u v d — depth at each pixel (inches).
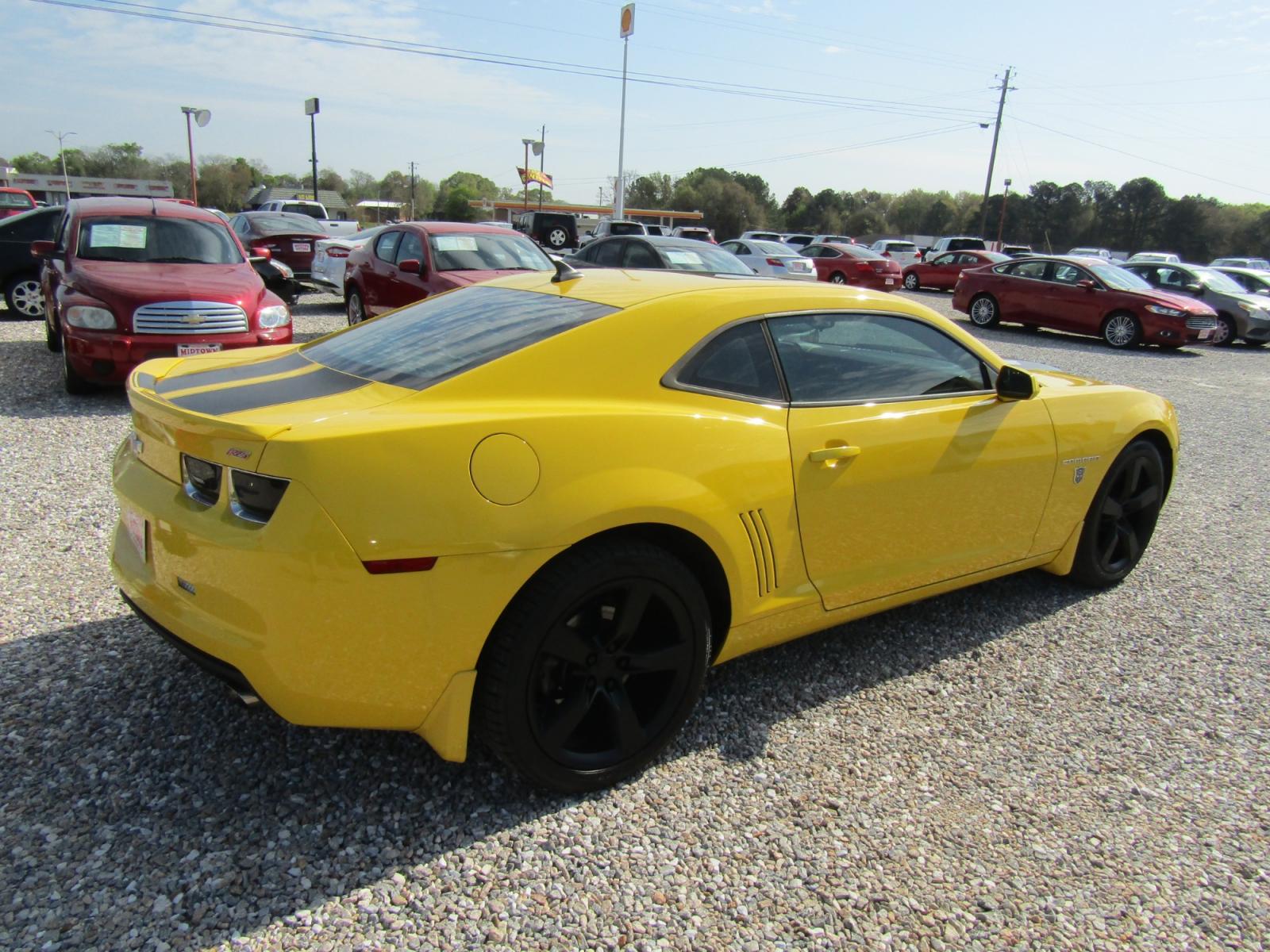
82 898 80.8
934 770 108.8
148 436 96.8
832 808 100.6
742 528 105.3
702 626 103.6
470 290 128.6
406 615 84.7
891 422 121.2
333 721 87.7
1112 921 86.1
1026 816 101.2
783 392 113.2
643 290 113.3
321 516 81.0
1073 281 614.2
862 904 86.4
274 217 652.7
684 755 109.0
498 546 86.4
